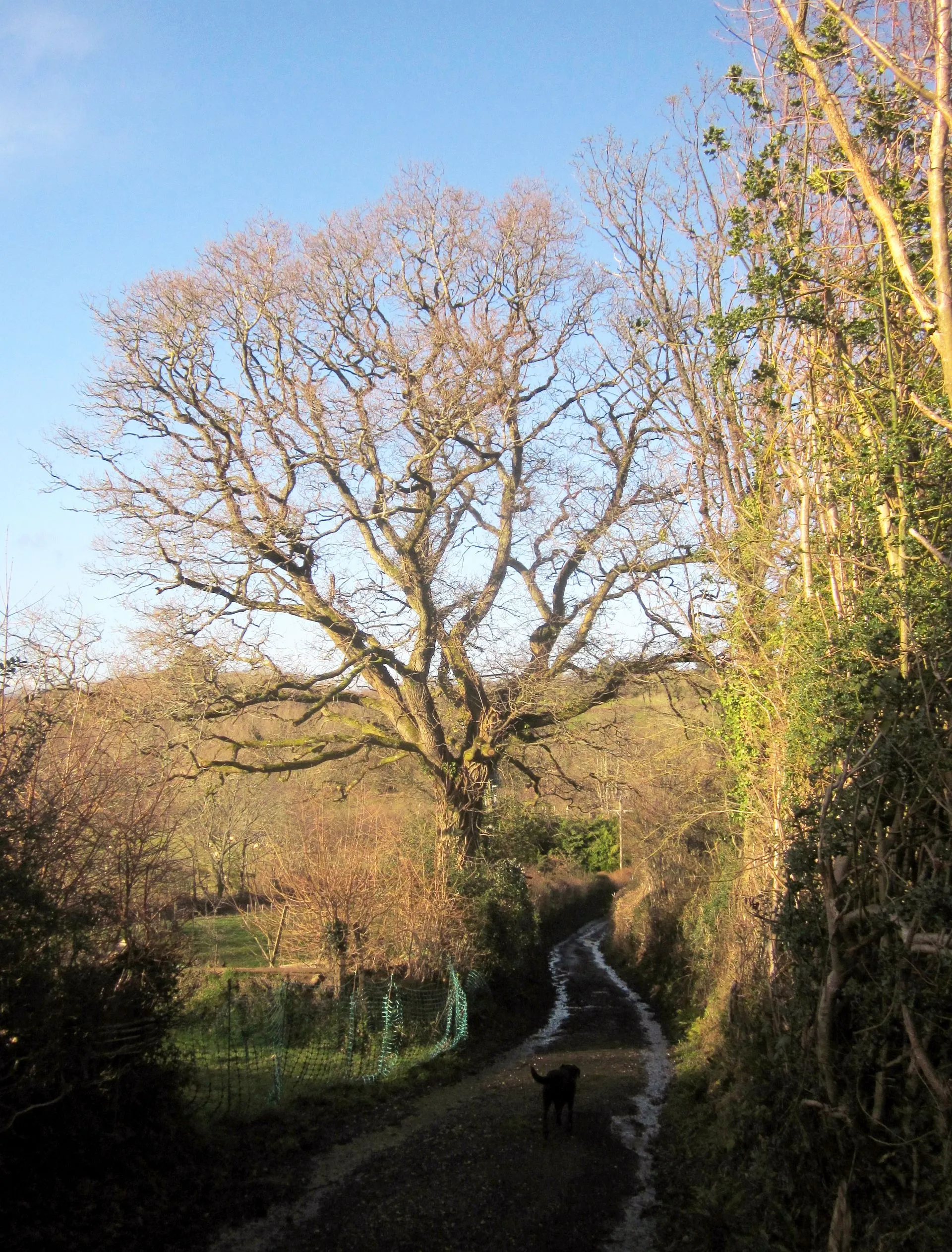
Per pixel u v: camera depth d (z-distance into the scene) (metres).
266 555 21.38
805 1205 6.87
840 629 9.06
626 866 50.19
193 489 21.14
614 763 24.30
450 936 18.81
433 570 23.06
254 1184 9.00
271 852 21.53
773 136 10.96
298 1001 16.06
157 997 8.86
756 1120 8.43
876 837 7.11
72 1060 7.61
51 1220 7.16
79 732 9.30
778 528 12.44
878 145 9.94
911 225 8.88
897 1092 6.48
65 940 7.77
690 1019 18.86
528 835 30.30
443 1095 13.55
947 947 6.09
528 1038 19.41
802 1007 7.79
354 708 25.83
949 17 7.31
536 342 24.92
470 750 23.69
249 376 23.20
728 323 10.36
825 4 8.33
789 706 10.53
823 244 10.52
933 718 6.83
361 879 18.25
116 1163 8.16
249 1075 12.84
